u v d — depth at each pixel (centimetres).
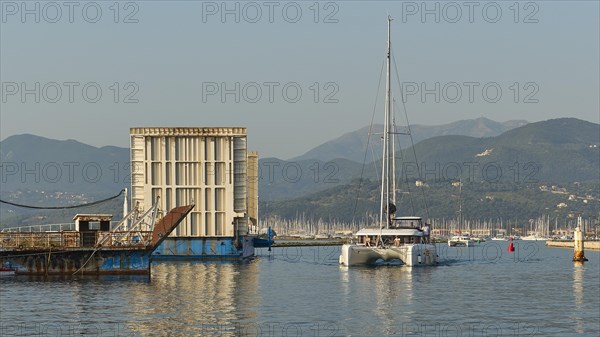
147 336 4638
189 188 10538
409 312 5741
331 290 7075
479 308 6009
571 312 5844
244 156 10588
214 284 7344
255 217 13775
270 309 5766
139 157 10519
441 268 10056
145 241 7738
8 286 6781
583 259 12938
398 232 9925
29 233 7656
